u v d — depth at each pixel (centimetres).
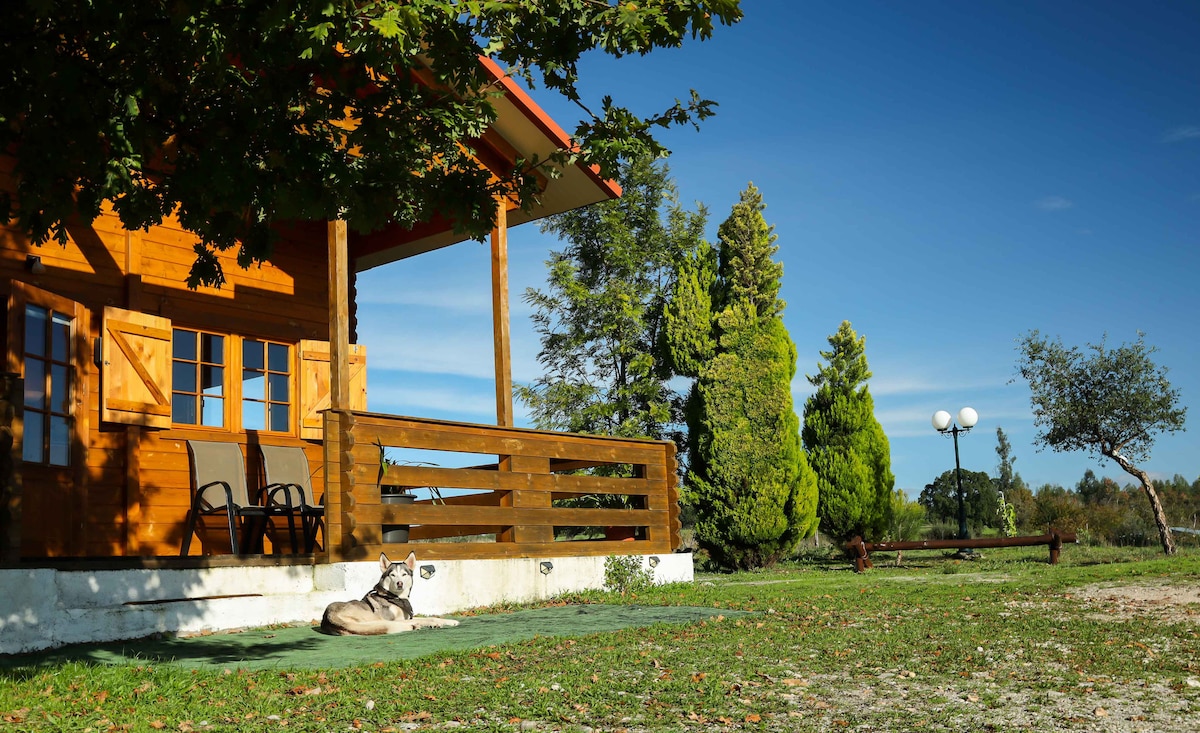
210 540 1031
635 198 2377
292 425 1133
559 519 1115
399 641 709
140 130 530
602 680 539
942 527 2761
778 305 1873
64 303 900
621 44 533
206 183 538
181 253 1052
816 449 1995
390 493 1008
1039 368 1958
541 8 541
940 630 729
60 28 503
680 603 992
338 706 477
